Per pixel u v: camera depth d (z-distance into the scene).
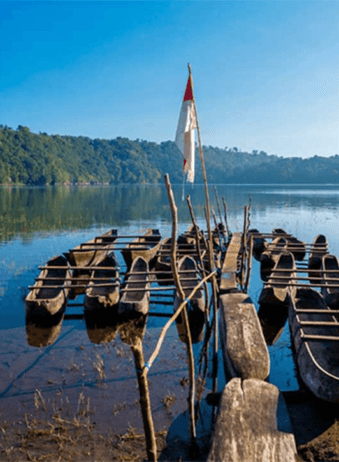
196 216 35.69
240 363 6.12
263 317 9.95
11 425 5.39
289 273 12.05
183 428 5.34
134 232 24.55
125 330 8.73
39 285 10.81
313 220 31.02
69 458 4.76
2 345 7.94
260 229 25.92
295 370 7.13
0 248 18.91
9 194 70.38
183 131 6.21
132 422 5.46
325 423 5.30
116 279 10.66
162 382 6.51
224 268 12.14
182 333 8.67
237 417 4.80
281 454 4.28
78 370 6.88
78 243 20.39
